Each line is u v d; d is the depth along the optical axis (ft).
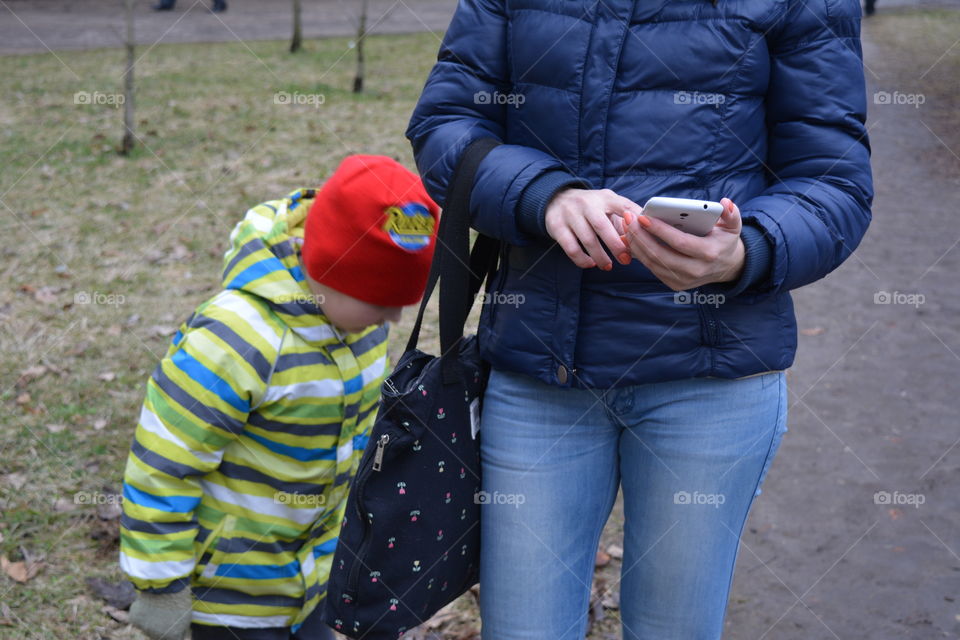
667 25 5.57
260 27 47.24
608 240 5.19
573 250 5.33
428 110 6.23
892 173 25.85
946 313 17.70
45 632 9.37
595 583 10.63
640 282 5.69
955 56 37.22
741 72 5.58
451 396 5.90
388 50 41.19
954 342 16.58
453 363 5.88
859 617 10.18
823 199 5.63
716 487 5.91
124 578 10.25
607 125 5.69
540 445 6.08
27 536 10.78
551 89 5.79
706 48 5.52
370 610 5.98
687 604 6.10
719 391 5.85
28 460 12.21
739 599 10.52
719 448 5.86
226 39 43.09
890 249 20.75
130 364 14.89
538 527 6.09
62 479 11.87
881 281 19.15
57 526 11.01
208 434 6.18
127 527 6.29
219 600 6.82
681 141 5.62
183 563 6.37
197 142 26.35
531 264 5.88
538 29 5.76
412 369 5.86
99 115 28.91
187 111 29.43
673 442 5.91
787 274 5.44
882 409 14.44
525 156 5.60
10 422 13.10
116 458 12.44
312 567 7.05
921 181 25.17
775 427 6.05
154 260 18.79
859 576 10.84
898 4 49.83
